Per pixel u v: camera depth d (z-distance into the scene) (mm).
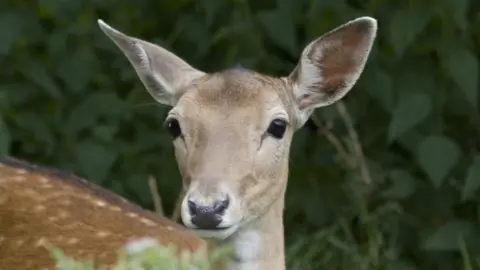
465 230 12305
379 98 12445
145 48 9562
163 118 13258
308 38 12648
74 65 13398
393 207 12328
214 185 8438
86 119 13320
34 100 13508
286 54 13117
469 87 12023
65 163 13219
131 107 13344
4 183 10781
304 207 12867
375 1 12484
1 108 13234
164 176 13234
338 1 12508
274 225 9016
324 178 12922
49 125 13359
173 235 10180
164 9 13633
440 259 12570
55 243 10156
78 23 13508
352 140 12477
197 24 13344
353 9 12609
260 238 8945
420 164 12297
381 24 12586
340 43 9430
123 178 13273
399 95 12445
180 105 8836
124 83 13672
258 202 8750
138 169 13273
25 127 13320
